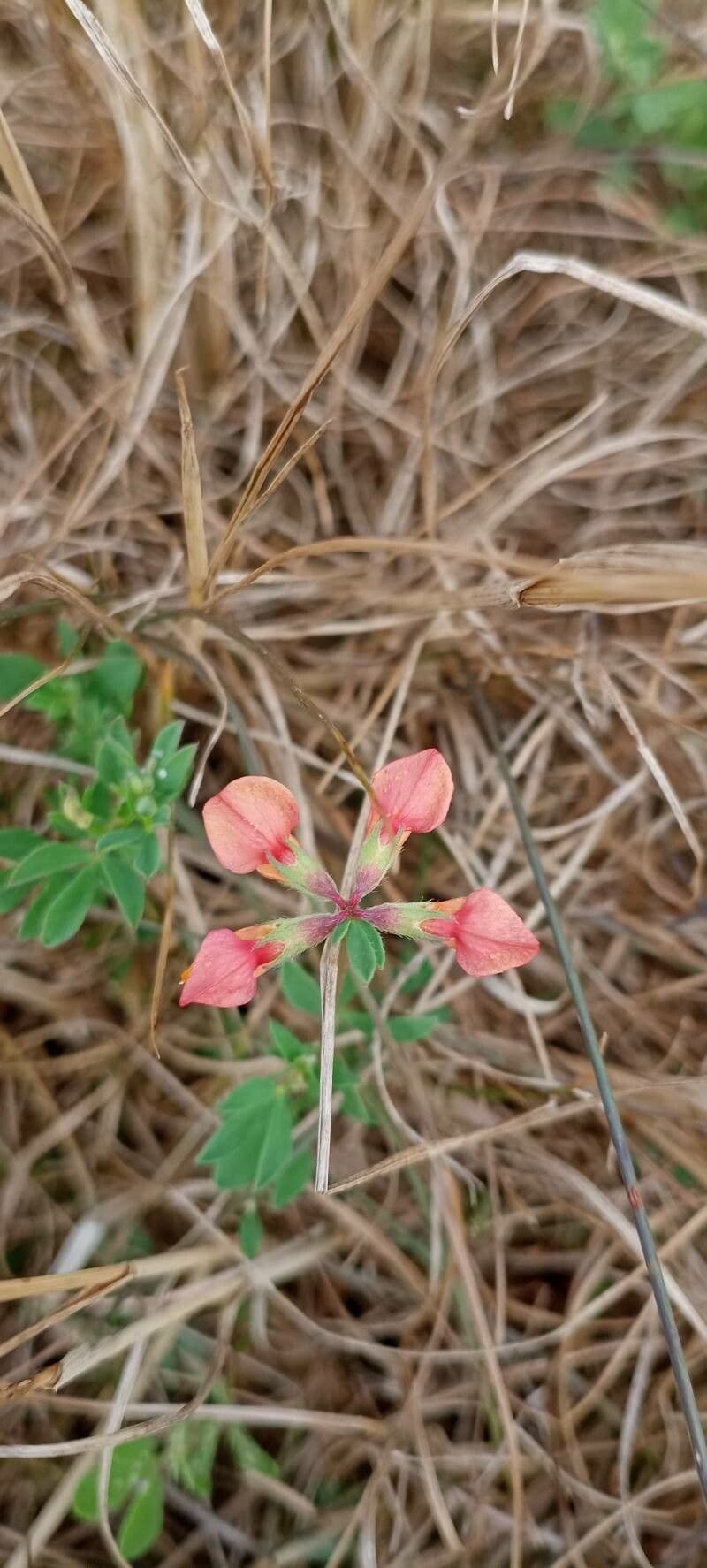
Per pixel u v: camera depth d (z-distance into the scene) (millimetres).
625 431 201
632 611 164
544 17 174
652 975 204
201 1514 168
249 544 195
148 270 178
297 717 200
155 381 183
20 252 180
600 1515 171
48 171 180
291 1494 169
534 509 203
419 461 197
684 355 195
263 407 194
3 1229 175
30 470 186
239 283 185
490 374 196
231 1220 182
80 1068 186
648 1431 177
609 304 196
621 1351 175
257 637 194
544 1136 189
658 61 181
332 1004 140
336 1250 185
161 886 188
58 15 166
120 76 147
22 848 163
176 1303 170
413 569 201
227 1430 172
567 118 185
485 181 188
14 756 180
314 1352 178
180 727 158
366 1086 185
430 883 202
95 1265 177
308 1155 163
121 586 193
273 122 179
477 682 204
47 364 185
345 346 190
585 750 206
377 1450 172
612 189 189
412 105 182
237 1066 187
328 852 197
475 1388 177
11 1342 148
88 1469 162
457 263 188
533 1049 195
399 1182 187
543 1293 184
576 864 201
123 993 189
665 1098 188
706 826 205
